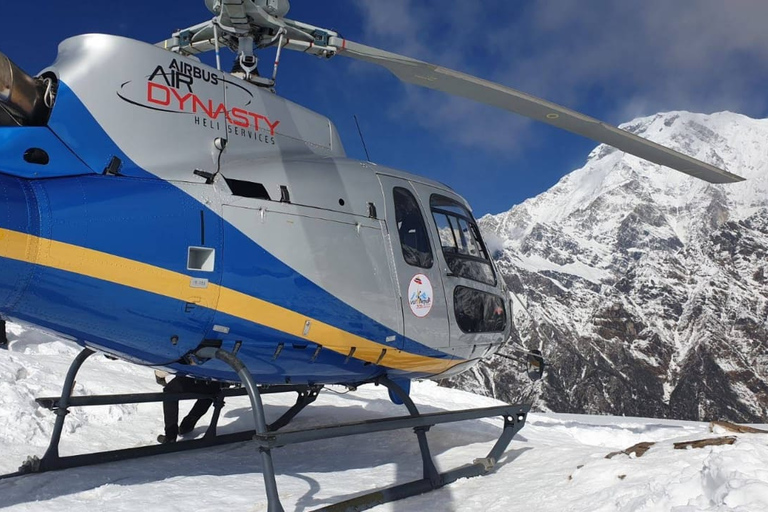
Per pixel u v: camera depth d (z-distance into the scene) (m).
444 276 5.68
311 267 4.66
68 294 3.82
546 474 4.96
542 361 6.47
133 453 5.27
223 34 5.14
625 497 3.90
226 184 4.45
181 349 4.33
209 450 5.86
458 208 6.20
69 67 4.15
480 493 4.75
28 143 3.88
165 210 4.12
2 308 3.77
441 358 5.72
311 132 5.34
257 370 4.66
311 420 7.57
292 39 5.17
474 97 5.48
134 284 3.96
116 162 4.12
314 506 4.39
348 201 5.08
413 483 4.74
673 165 5.95
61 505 4.11
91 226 3.83
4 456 5.16
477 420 9.20
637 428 9.58
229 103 4.77
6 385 6.10
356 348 4.96
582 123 5.55
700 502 3.42
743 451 3.64
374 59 5.25
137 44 4.38
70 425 6.01
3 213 3.55
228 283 4.27
